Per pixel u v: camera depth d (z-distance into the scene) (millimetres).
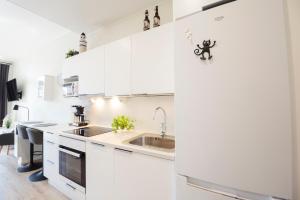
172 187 1272
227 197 1005
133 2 2066
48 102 3768
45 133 2527
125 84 1936
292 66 889
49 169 2438
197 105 1104
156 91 1684
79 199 1944
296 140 870
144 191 1420
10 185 2426
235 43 974
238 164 961
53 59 3678
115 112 2521
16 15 2688
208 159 1058
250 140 928
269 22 884
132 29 2348
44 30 3234
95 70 2287
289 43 889
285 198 842
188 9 1189
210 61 1056
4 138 3504
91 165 1823
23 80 4793
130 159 1510
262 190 894
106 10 2234
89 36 2943
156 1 2047
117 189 1595
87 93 2391
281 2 860
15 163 3318
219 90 1024
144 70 1770
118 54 2014
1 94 5289
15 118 4977
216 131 1032
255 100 917
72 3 2068
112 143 1639
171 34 1596
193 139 1116
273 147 870
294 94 884
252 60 926
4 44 3975
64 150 2100
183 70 1165
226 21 1002
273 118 871
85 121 2930
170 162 1285
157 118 2064
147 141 1998
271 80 877
